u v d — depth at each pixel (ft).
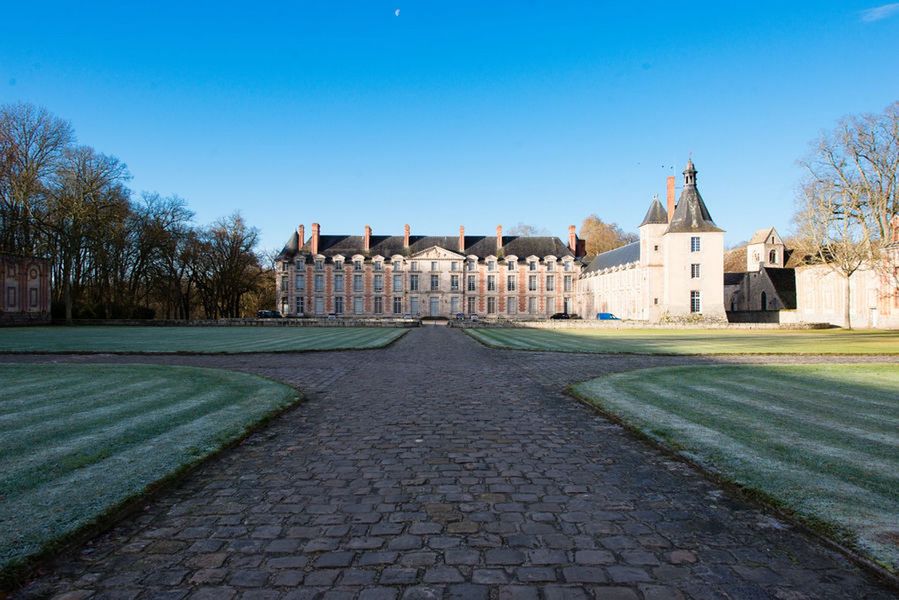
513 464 17.88
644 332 108.37
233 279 188.34
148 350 59.21
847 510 13.02
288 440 21.06
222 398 28.48
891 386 32.42
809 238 123.03
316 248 224.94
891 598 9.68
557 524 13.00
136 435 20.29
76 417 23.34
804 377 36.60
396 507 14.10
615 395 29.66
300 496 14.92
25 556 10.85
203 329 119.03
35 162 130.82
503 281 228.63
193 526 12.91
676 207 167.32
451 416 25.54
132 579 10.42
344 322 140.36
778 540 12.07
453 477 16.53
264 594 9.84
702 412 24.80
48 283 142.92
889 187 108.06
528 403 28.94
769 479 15.30
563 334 98.58
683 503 14.37
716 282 160.25
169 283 170.81
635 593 9.86
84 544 11.93
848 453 17.72
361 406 28.12
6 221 130.62
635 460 18.34
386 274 224.53
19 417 23.26
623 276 186.70
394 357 54.95
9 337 84.28
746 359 51.62
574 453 19.20
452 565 10.96
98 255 144.77
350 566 10.91
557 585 10.16
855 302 129.70
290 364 48.08
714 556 11.33
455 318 217.36
